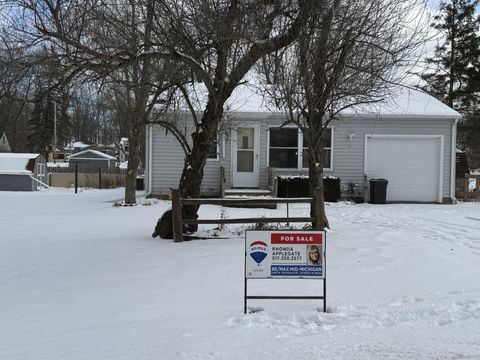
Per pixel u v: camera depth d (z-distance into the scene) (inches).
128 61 324.2
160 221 426.0
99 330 207.2
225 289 262.7
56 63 310.0
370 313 220.5
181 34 325.1
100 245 402.0
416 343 188.2
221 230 442.3
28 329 210.8
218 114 403.2
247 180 774.5
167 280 284.5
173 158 766.5
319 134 408.5
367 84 363.6
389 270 297.0
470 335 196.1
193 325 209.9
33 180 1363.2
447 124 780.6
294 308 229.3
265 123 766.5
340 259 327.0
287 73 354.9
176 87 413.7
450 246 380.8
